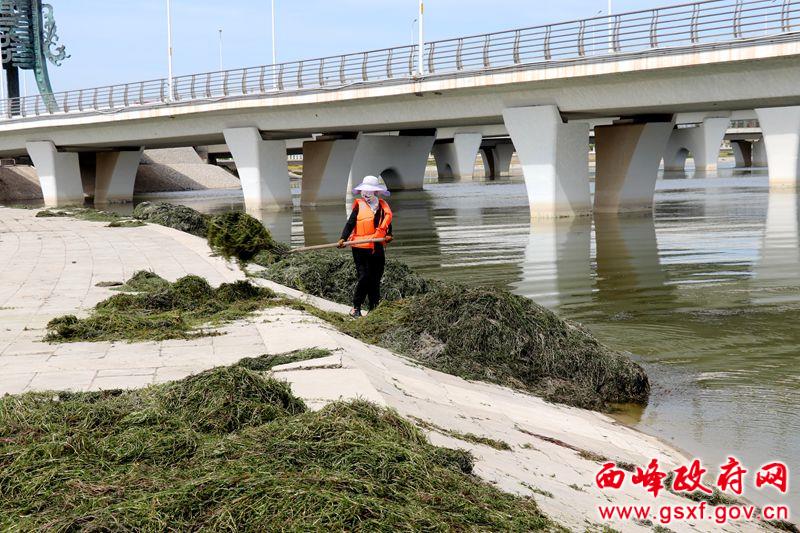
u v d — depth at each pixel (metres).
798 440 8.71
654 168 38.31
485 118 39.91
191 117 51.72
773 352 12.34
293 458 5.13
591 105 34.72
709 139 88.19
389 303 11.99
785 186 53.88
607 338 13.55
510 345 10.64
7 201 71.56
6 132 62.53
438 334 10.73
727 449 8.54
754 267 20.77
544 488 6.29
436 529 4.47
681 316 15.15
